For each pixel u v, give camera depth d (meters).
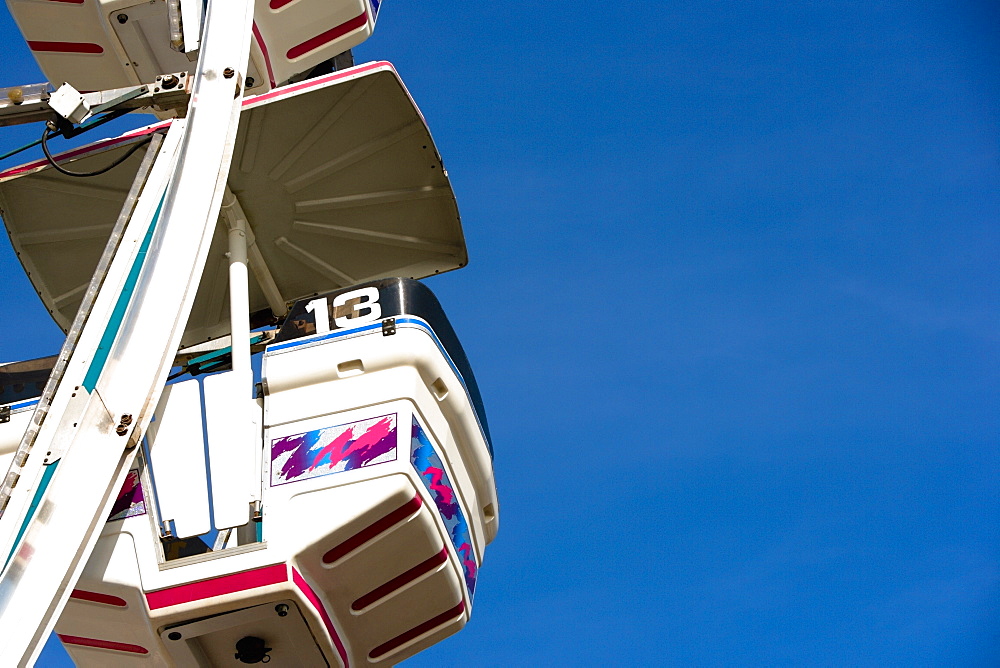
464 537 15.75
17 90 15.70
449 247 20.16
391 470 14.56
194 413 15.10
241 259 18.02
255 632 14.71
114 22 18.67
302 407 15.19
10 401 16.17
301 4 18.83
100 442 13.80
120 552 14.30
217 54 16.33
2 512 13.30
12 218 19.05
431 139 18.69
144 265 14.76
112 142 18.33
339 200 19.34
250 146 18.41
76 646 15.09
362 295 15.95
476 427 16.14
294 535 14.31
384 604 15.32
